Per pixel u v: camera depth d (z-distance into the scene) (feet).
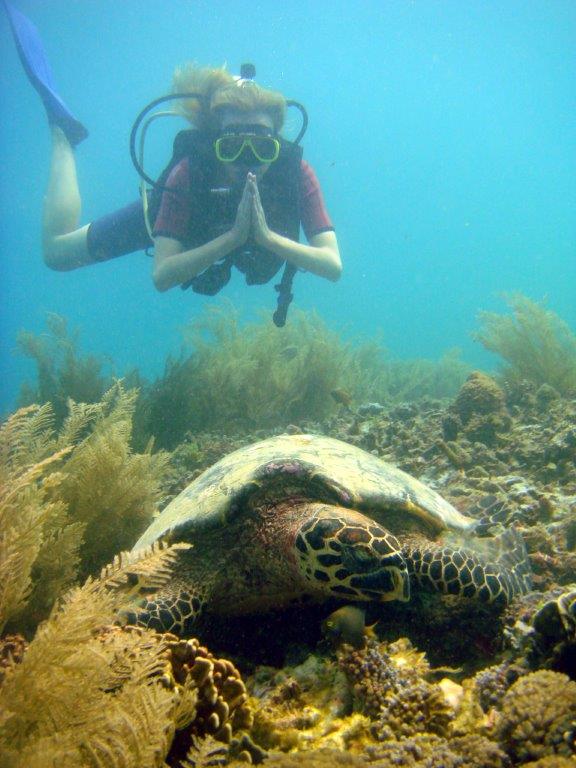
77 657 1.21
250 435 6.18
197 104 5.46
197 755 1.21
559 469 3.45
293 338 8.59
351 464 2.50
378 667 1.64
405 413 5.53
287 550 2.02
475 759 1.31
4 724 1.10
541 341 5.96
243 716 1.53
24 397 6.72
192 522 2.27
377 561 1.86
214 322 8.13
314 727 1.56
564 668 1.50
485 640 1.95
